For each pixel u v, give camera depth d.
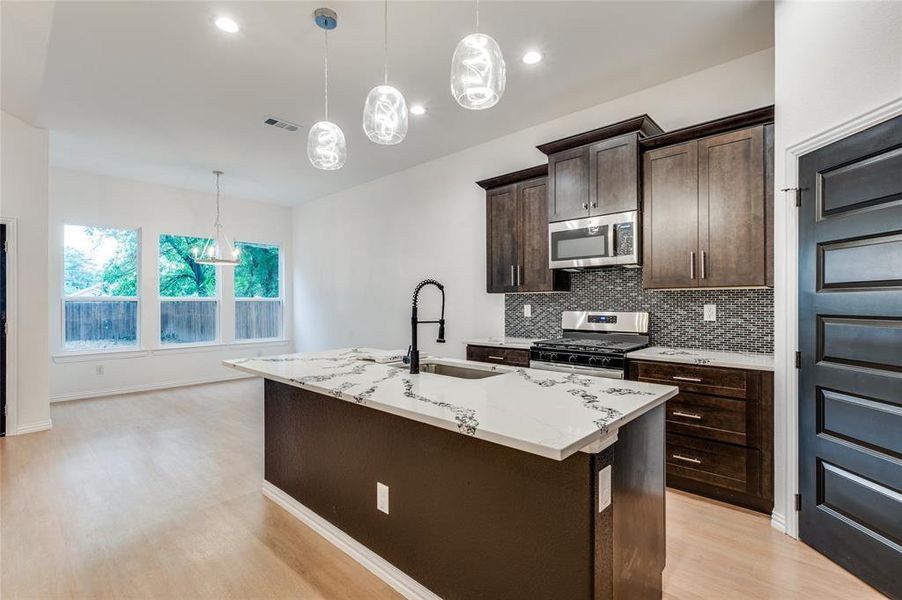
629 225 3.06
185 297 6.28
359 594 1.86
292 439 2.52
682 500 2.64
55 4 2.33
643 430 1.64
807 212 2.15
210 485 2.90
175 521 2.44
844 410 1.97
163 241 6.09
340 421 2.18
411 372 2.21
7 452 3.49
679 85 3.17
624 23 2.54
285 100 3.46
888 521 1.78
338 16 2.44
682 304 3.21
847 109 1.92
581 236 3.29
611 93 3.39
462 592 1.65
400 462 1.88
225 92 3.33
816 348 2.11
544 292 3.72
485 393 1.74
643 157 3.08
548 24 2.54
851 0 1.90
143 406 4.96
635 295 3.44
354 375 2.14
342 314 6.31
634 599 1.55
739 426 2.51
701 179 2.82
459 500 1.65
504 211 3.96
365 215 5.91
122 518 2.46
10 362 3.91
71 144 4.41
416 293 2.26
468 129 4.08
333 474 2.23
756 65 2.86
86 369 5.41
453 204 4.74
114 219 5.61
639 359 2.90
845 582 1.88
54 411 4.75
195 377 6.27
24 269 3.97
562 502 1.36
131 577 1.95
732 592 1.81
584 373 3.10
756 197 2.62
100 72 3.03
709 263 2.78
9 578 1.94
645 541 1.64
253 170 5.32
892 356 1.78
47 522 2.42
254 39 2.66
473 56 1.77
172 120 3.83
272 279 7.24
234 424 4.26
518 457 1.47
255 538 2.27
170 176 5.59
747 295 2.93
